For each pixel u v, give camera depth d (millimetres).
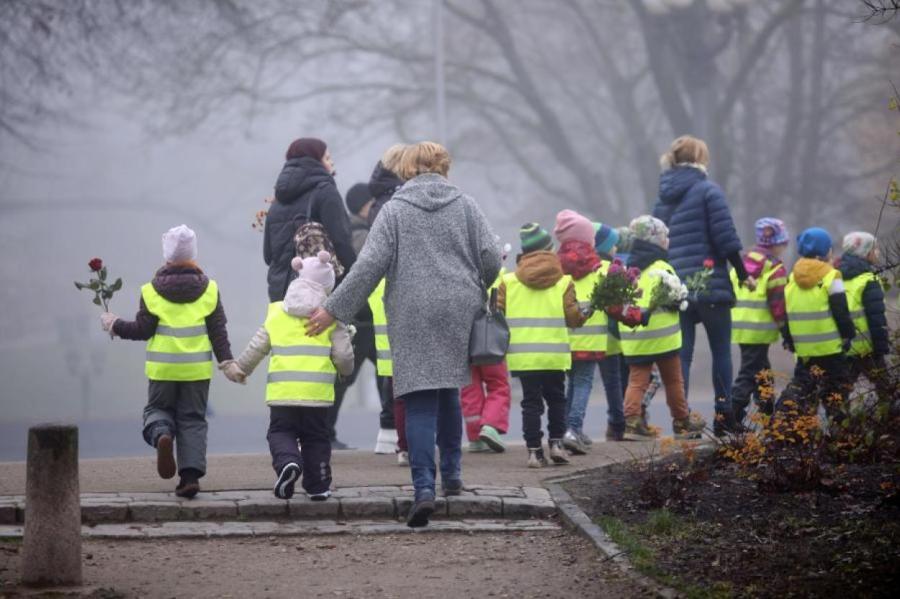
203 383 23641
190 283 23578
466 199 23062
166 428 23062
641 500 22969
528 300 27438
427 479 22250
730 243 31562
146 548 20859
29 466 18312
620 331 31984
